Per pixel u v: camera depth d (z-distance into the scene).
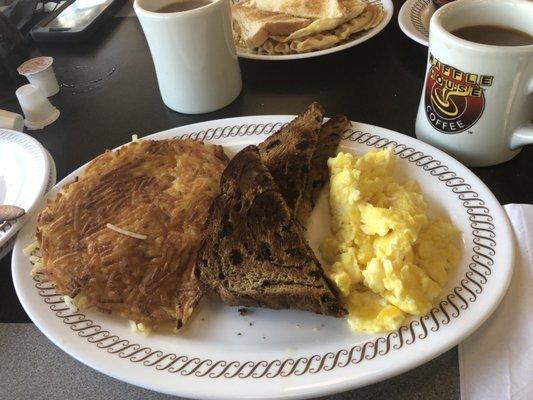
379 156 0.28
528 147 0.31
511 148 0.29
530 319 0.22
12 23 0.51
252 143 0.33
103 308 0.25
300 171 0.29
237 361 0.22
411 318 0.22
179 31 0.33
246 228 0.26
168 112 0.40
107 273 0.26
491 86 0.26
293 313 0.24
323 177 0.29
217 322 0.24
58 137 0.39
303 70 0.42
